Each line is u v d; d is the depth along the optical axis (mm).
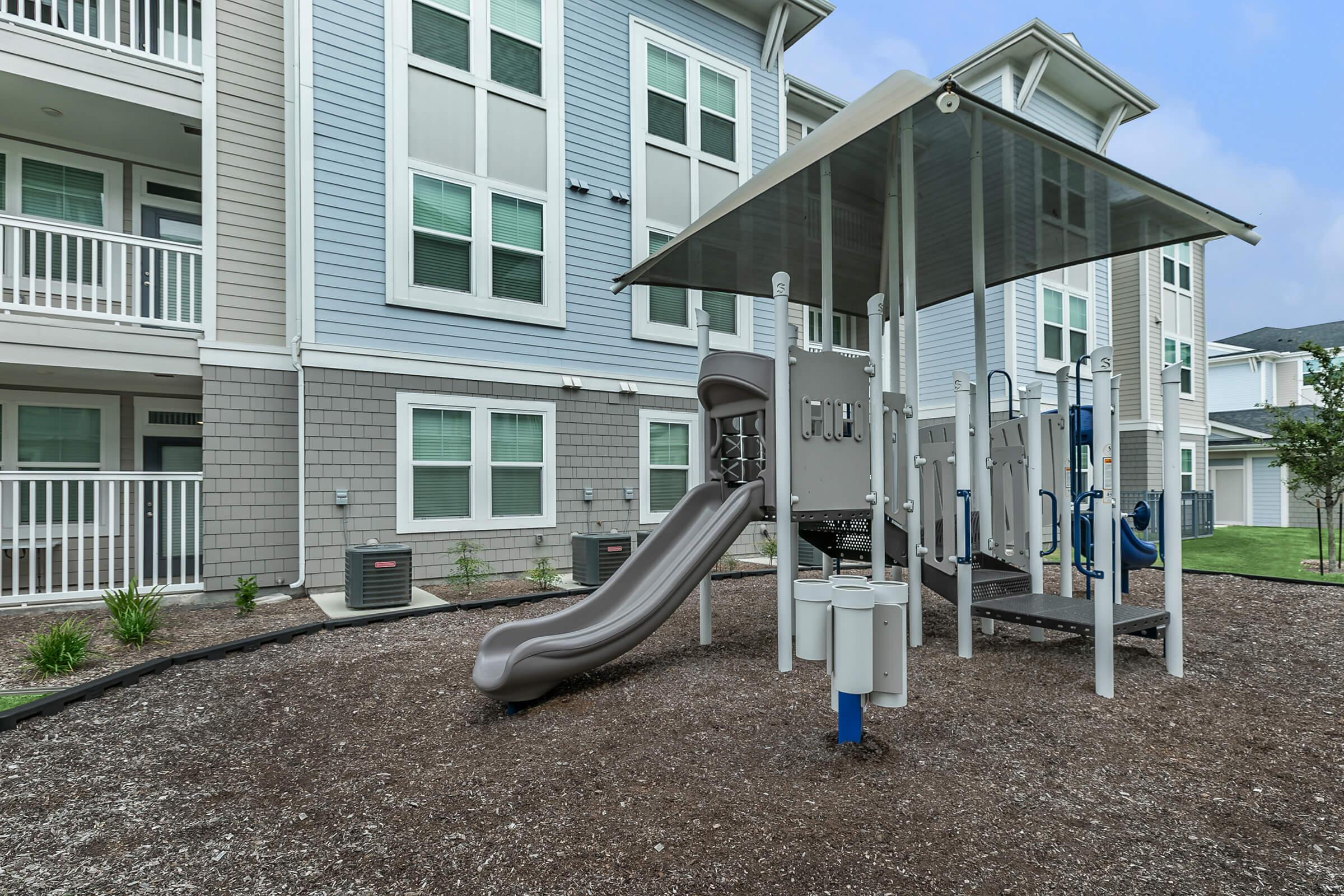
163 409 8977
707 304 10891
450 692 4082
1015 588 4996
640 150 10125
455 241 8555
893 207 5180
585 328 9578
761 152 11508
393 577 6832
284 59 8180
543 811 2549
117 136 8203
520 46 9117
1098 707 3523
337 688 4215
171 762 3148
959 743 3070
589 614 4215
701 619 4973
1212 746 3039
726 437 4859
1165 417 4148
